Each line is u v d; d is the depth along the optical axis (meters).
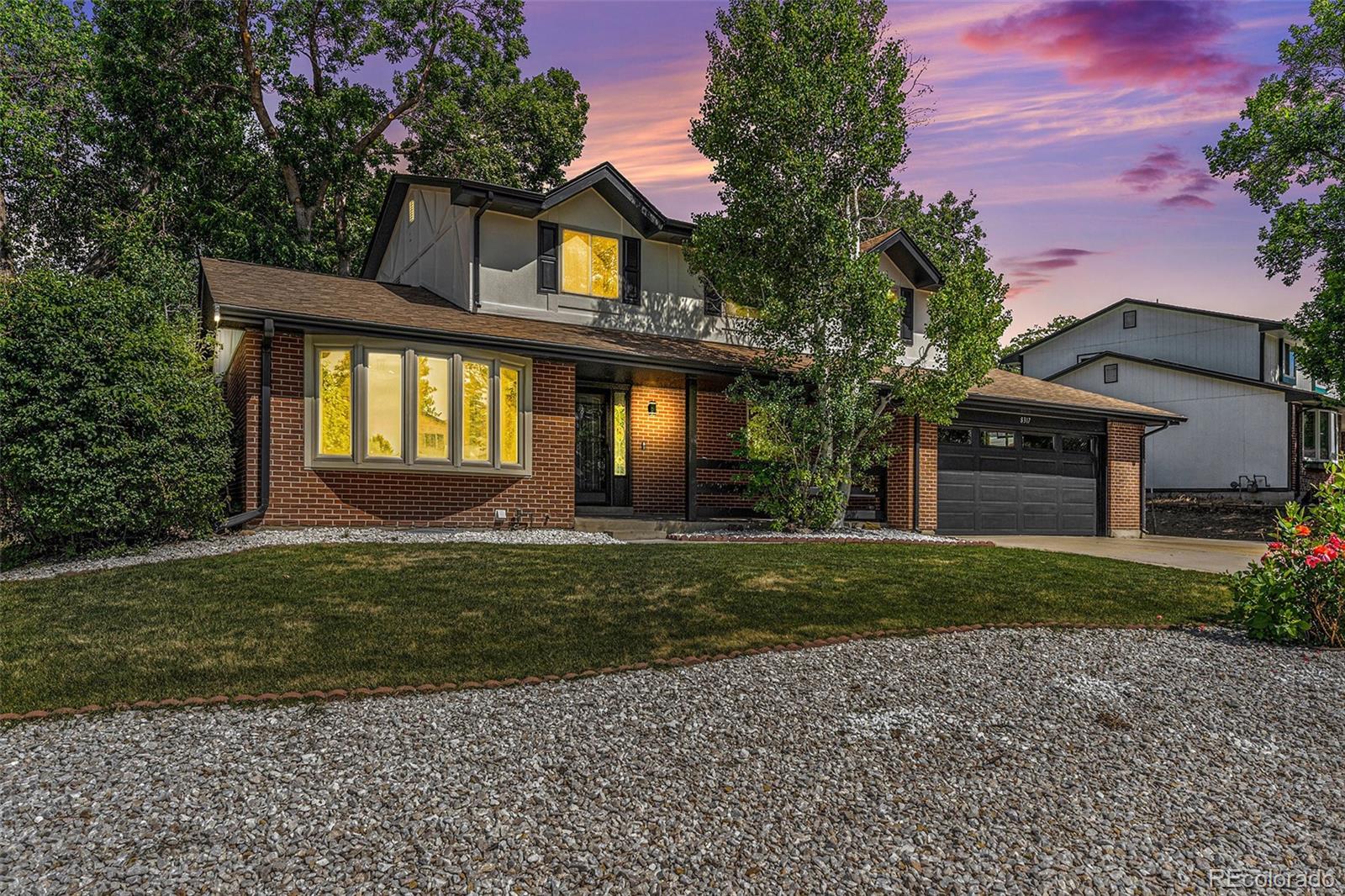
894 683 5.40
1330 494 7.60
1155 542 16.64
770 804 3.60
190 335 11.59
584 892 2.89
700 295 16.14
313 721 4.46
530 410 12.49
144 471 9.54
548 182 27.08
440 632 6.26
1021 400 16.59
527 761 3.99
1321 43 21.09
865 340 13.25
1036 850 3.28
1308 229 21.28
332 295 12.57
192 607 6.80
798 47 13.09
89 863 2.96
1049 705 5.05
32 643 5.78
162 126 22.20
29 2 22.47
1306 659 6.31
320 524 10.91
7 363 9.02
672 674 5.45
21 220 23.27
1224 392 25.17
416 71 25.77
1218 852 3.31
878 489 16.03
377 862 3.03
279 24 23.31
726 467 14.98
